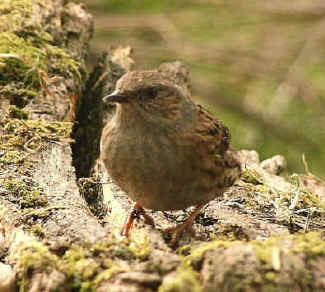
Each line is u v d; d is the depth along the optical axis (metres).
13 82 11.57
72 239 7.54
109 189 9.56
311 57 20.97
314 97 20.38
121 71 12.86
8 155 9.80
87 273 6.84
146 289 6.38
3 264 7.51
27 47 12.27
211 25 21.61
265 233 8.61
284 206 9.76
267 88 21.19
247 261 6.31
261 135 19.97
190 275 6.36
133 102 7.71
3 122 10.61
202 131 7.96
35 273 6.90
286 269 6.32
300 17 21.58
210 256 6.51
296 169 19.16
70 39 13.82
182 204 8.07
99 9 21.41
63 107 11.49
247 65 20.97
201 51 20.70
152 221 8.40
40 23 13.15
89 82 13.61
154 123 7.71
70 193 9.05
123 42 20.77
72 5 14.83
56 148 10.22
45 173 9.54
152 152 7.70
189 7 22.06
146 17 21.08
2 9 13.17
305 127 20.03
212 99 20.69
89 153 11.59
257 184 10.70
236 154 8.61
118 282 6.50
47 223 8.04
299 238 6.94
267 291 6.19
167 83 7.88
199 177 7.88
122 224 8.71
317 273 6.43
